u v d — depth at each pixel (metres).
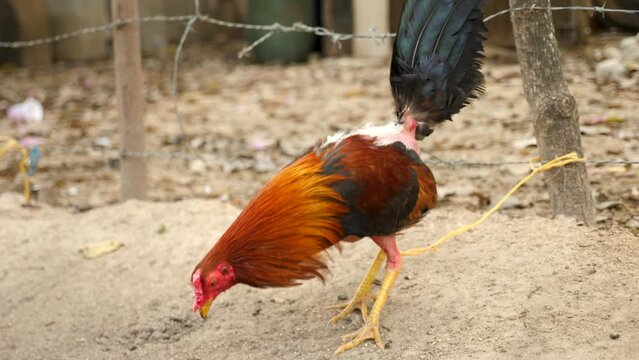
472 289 3.25
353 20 7.13
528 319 3.14
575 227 3.38
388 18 7.05
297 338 3.23
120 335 3.36
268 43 7.18
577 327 3.10
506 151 4.23
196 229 3.69
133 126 3.88
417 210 3.14
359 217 3.10
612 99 4.71
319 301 3.34
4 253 3.66
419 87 3.18
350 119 5.05
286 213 3.08
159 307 3.42
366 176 3.08
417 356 3.11
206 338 3.30
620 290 3.18
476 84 3.22
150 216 3.77
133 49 3.84
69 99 6.11
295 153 4.42
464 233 3.44
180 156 3.88
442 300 3.24
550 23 3.36
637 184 3.80
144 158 3.91
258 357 3.20
